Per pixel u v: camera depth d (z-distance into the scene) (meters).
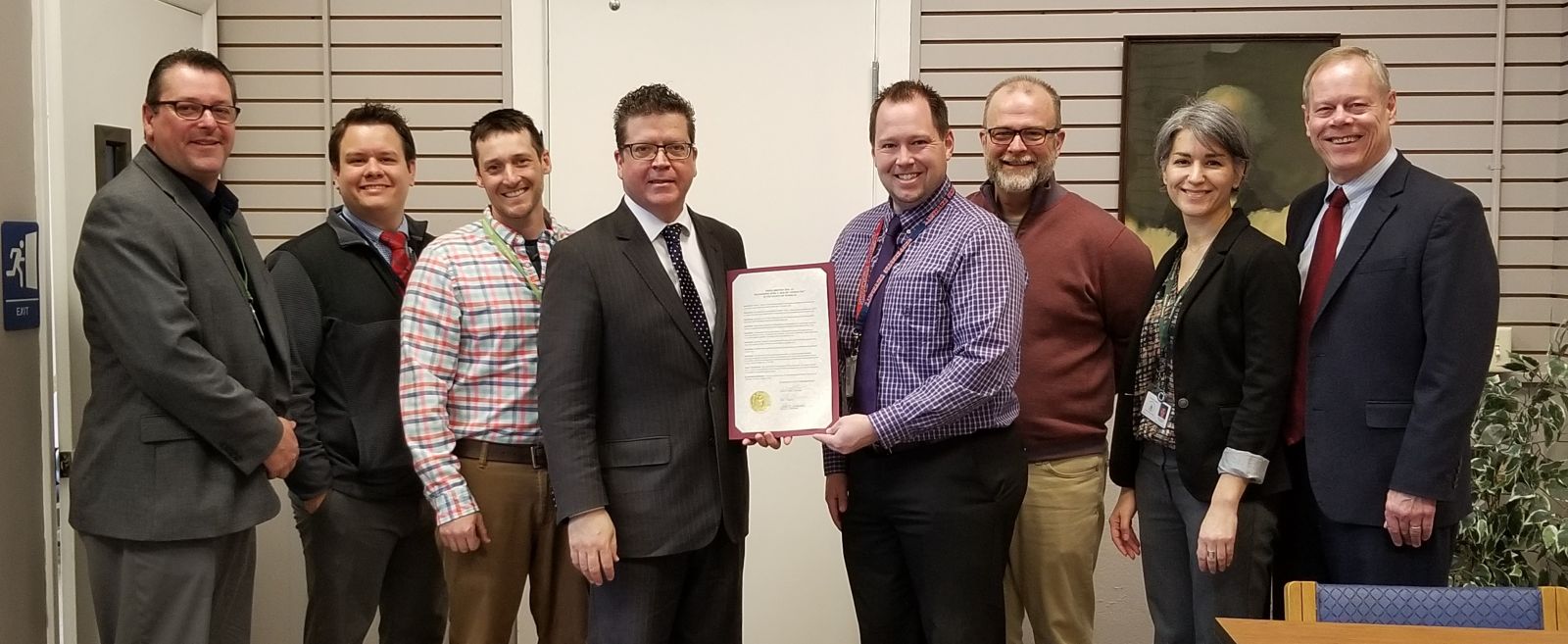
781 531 3.33
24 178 2.35
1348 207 2.23
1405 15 3.07
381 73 3.28
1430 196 2.08
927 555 2.10
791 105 3.24
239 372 2.20
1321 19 3.08
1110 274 2.46
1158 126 3.12
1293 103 3.07
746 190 3.27
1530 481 2.79
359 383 2.45
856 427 2.02
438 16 3.26
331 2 3.26
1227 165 2.18
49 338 2.48
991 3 3.16
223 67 2.27
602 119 3.26
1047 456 2.44
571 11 3.24
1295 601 1.76
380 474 2.46
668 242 2.13
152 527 2.11
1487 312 2.03
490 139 2.37
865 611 2.23
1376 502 2.11
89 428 2.17
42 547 2.44
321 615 2.47
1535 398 2.86
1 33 2.27
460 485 2.28
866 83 3.22
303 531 2.54
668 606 2.08
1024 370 2.44
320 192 3.31
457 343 2.33
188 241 2.15
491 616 2.35
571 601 2.42
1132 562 3.18
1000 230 2.09
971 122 3.19
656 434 2.03
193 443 2.14
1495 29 3.05
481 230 2.42
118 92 2.75
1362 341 2.11
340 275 2.46
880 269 2.18
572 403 1.99
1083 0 3.12
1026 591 2.51
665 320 2.04
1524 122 3.08
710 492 2.06
